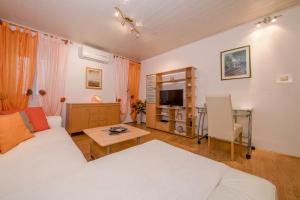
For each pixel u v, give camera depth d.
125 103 4.56
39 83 2.86
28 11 2.26
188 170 0.89
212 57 3.11
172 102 3.68
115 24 2.64
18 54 2.56
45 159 1.14
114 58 4.34
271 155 2.17
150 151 1.19
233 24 2.65
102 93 4.07
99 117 3.57
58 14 2.34
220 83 2.98
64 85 3.23
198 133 3.12
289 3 2.09
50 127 2.26
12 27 2.62
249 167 1.81
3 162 1.06
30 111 2.08
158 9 2.20
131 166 0.93
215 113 2.18
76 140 2.83
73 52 3.48
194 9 2.21
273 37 2.33
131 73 4.82
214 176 0.83
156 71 4.48
